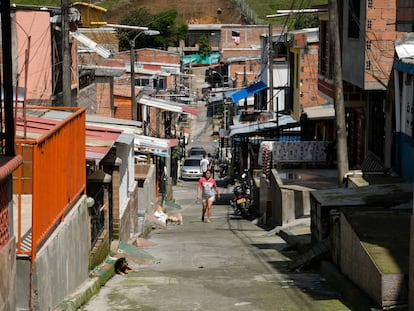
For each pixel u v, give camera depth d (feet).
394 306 33.42
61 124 36.01
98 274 44.06
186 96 192.44
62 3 60.70
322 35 100.12
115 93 127.13
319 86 102.53
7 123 28.71
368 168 78.48
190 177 181.88
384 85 70.38
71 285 37.65
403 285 33.47
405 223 40.65
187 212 112.57
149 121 146.30
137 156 109.91
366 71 70.28
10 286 27.66
